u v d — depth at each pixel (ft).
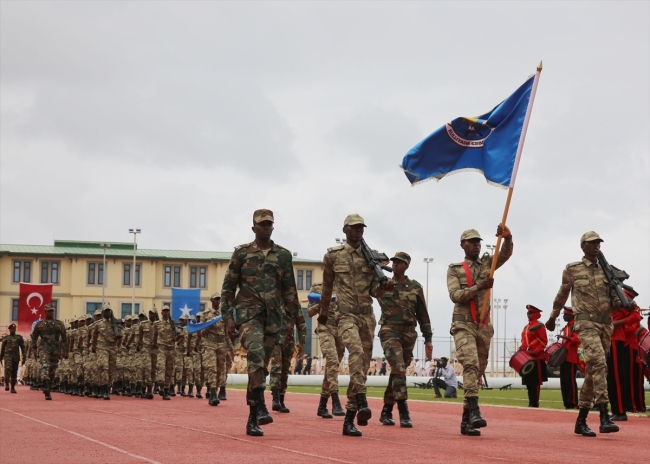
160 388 80.59
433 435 38.88
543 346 67.05
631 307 39.91
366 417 36.88
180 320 85.20
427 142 45.44
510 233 40.37
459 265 40.91
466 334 39.83
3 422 46.34
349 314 38.52
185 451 31.24
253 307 37.52
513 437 38.63
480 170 45.32
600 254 41.06
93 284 255.29
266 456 29.58
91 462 28.32
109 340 81.30
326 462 27.89
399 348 44.14
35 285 169.37
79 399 81.66
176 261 261.65
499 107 44.65
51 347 79.05
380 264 38.93
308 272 256.93
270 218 37.86
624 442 36.83
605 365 39.68
